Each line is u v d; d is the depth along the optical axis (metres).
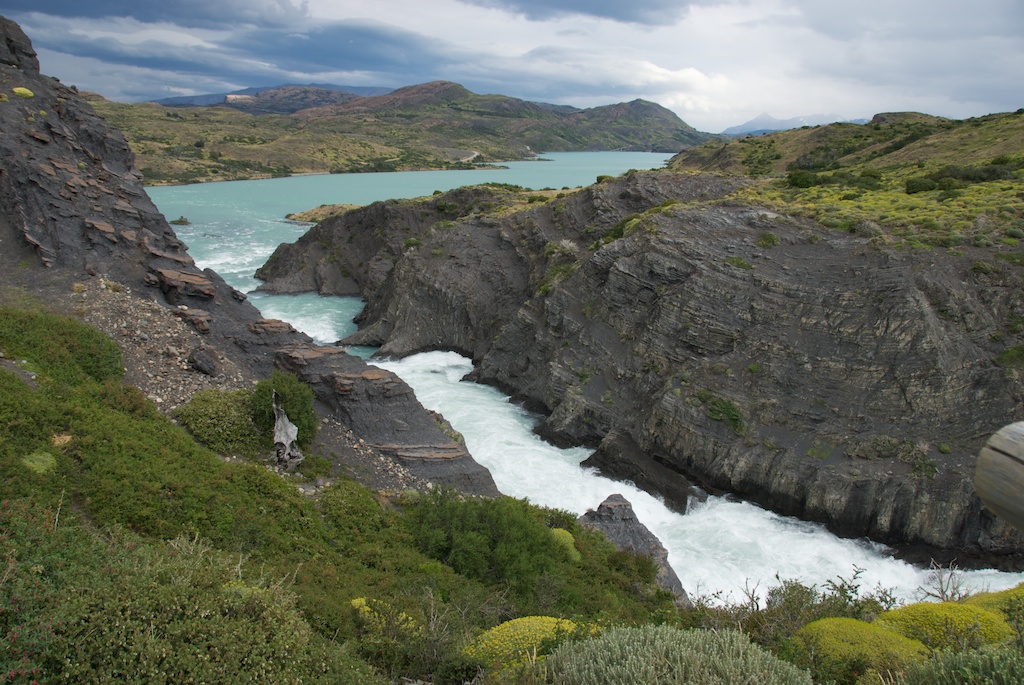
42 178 34.53
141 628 10.23
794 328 34.31
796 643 11.47
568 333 42.72
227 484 20.02
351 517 21.45
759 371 33.72
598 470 34.53
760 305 35.59
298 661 10.95
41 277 30.77
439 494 24.52
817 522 29.81
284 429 24.17
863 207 43.31
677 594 23.59
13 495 15.17
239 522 18.31
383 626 13.95
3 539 11.22
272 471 23.12
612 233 49.09
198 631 10.55
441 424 31.89
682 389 34.62
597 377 39.19
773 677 8.73
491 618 15.73
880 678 9.33
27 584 10.34
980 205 40.22
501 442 37.09
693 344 36.38
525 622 13.56
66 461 17.28
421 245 60.38
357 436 27.52
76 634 9.85
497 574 20.05
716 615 14.77
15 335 24.02
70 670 9.24
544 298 46.12
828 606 14.23
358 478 25.14
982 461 4.44
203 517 17.70
